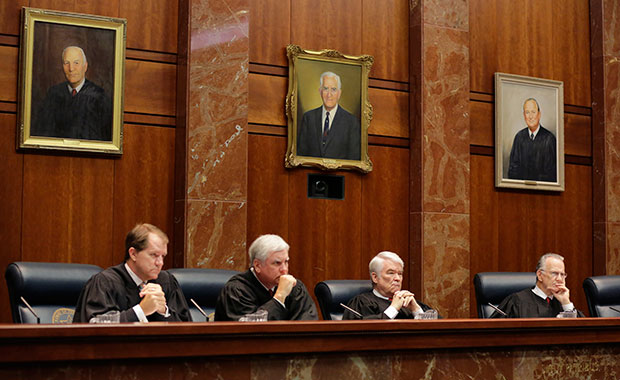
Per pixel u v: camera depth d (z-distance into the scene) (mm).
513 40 7855
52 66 5965
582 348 3695
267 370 2973
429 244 7129
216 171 6293
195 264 6164
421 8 7242
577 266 8047
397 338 3209
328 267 6941
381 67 7289
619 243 8062
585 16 8234
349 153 7035
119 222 6168
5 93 5855
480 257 7555
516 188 7730
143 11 6352
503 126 7676
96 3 6188
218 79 6344
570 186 8078
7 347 2506
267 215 6719
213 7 6359
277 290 4406
